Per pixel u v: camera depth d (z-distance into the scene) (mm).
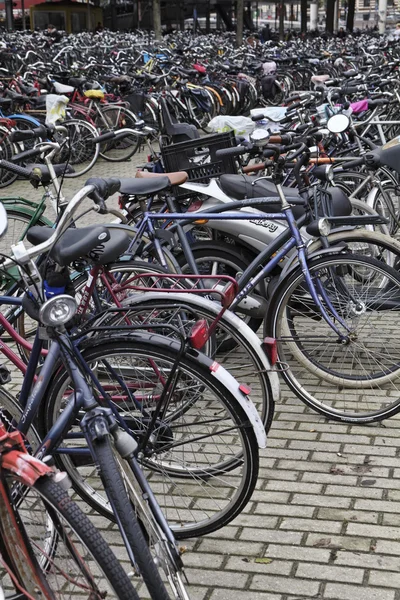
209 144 5426
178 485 3820
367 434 4520
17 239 5777
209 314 3828
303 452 4320
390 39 26453
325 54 23125
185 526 3568
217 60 22297
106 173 12844
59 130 4906
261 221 5203
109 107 14188
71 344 2941
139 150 14898
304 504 3826
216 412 3510
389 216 7289
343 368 4938
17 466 2502
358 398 4824
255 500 3877
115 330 3402
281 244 4711
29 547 2654
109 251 3506
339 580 3271
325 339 4824
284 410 4816
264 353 3902
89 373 3146
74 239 3006
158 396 3484
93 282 4000
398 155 6191
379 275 4617
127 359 3436
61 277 3096
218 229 5289
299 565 3381
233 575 3336
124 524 2555
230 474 3760
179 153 5461
